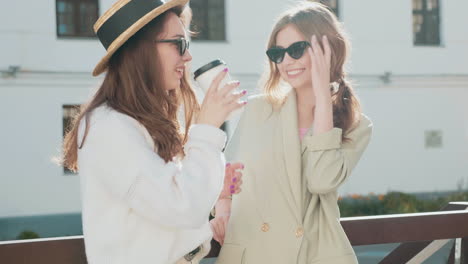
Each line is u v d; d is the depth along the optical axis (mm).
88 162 1665
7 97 12961
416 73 15805
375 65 15609
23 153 13000
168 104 1844
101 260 1666
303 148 2115
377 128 15531
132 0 1730
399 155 15594
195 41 14516
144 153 1636
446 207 2785
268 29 14852
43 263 1976
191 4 14516
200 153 1684
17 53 13133
